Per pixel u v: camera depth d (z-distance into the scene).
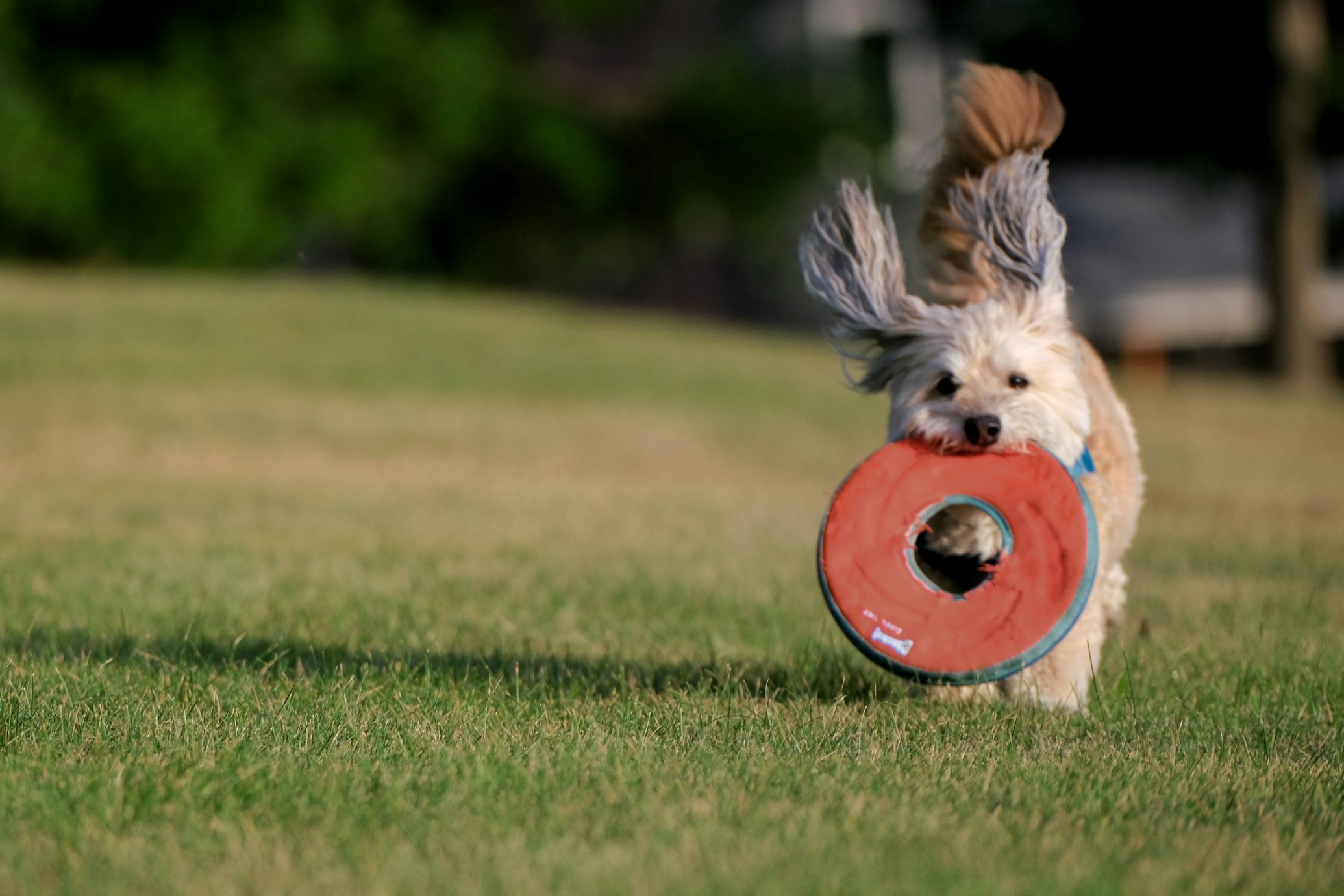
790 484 18.23
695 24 54.06
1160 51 32.44
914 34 48.00
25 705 6.14
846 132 48.62
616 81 54.12
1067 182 46.91
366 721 6.04
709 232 50.44
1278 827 4.85
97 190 39.00
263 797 4.97
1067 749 5.84
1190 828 4.82
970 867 4.32
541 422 21.95
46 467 16.55
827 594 6.41
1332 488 18.30
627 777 5.22
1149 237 44.72
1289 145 33.03
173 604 9.19
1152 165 34.97
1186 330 42.38
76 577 10.07
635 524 13.72
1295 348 34.00
